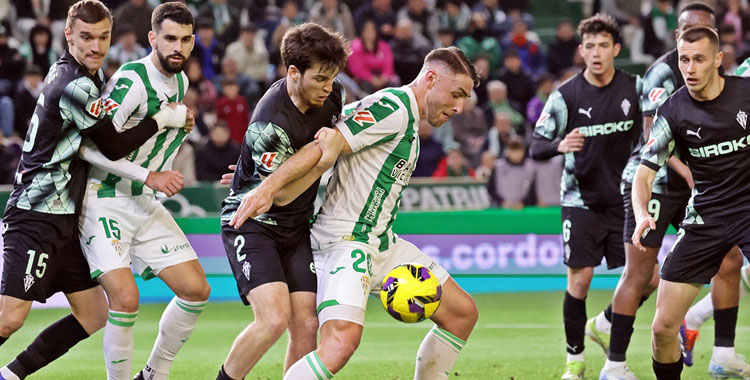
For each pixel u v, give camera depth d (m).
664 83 12.80
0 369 11.20
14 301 10.23
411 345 15.66
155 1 29.31
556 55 30.58
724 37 29.91
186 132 11.30
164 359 11.32
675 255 11.04
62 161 10.34
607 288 21.92
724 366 12.40
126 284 10.68
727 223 10.76
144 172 10.59
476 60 29.08
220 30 29.12
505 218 22.78
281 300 9.47
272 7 30.22
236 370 9.49
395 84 28.06
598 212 13.51
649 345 15.41
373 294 10.37
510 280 22.77
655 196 12.45
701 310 13.27
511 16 33.06
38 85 25.20
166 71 10.87
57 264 10.58
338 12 29.31
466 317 10.20
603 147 13.52
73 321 11.27
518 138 25.80
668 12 31.86
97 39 10.23
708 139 10.70
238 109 26.33
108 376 10.98
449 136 27.16
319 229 10.01
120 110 10.58
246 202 9.03
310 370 9.11
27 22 28.67
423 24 30.67
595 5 34.53
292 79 9.26
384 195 9.80
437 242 22.78
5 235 10.46
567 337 13.15
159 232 11.14
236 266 9.75
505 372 13.30
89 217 10.80
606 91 13.60
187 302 11.05
